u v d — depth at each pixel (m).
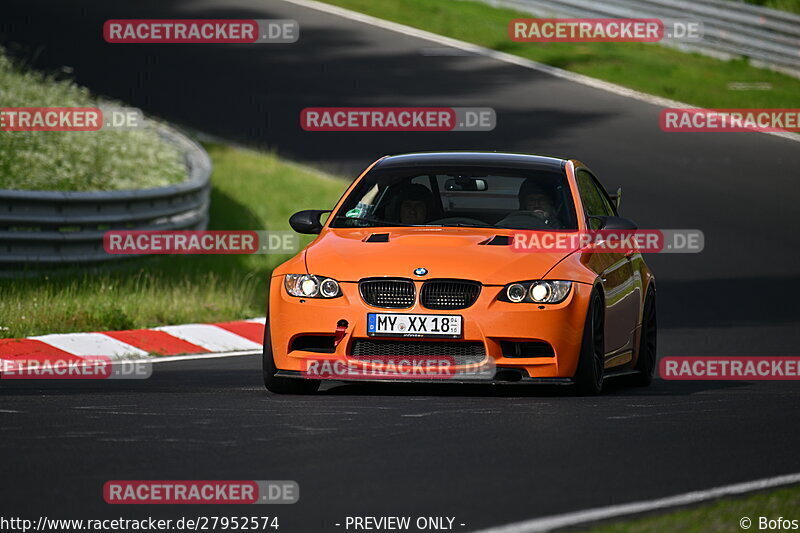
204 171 68.31
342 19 129.00
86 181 64.69
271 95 105.19
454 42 124.06
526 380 29.91
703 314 58.38
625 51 124.81
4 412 27.34
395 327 29.75
